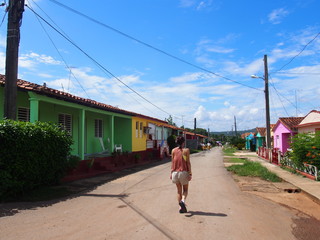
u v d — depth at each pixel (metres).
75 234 4.96
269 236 5.03
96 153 17.28
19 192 7.96
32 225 5.47
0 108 10.52
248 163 17.58
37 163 8.32
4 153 7.39
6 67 8.68
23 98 11.99
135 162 19.36
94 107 14.27
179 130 41.03
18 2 8.80
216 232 5.13
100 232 5.07
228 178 12.59
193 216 6.14
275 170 15.35
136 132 21.81
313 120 17.30
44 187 9.12
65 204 7.27
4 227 5.35
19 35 8.90
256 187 10.33
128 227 5.35
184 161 6.50
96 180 11.55
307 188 9.70
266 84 22.11
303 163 13.12
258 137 41.25
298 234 5.22
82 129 13.37
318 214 6.79
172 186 10.02
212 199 7.98
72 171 11.95
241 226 5.53
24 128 7.94
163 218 5.95
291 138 14.09
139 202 7.46
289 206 7.61
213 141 100.81
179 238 4.80
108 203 7.36
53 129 9.12
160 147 25.38
